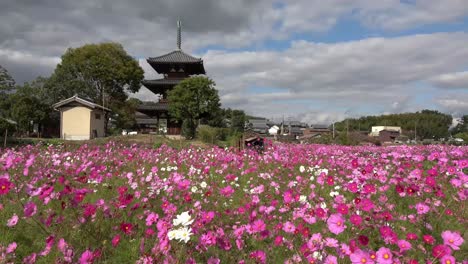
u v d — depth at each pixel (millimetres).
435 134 96812
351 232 3363
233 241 3227
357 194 4301
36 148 14117
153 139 24625
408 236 3053
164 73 47438
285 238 3326
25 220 3713
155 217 3346
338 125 110188
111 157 10430
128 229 3340
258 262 2875
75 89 47312
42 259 3004
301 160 9367
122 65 48438
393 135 79625
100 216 3555
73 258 2723
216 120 57719
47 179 5543
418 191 4348
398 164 6648
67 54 48469
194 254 2805
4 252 3008
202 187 5680
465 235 3730
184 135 36031
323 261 2580
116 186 5926
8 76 42750
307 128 109312
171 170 8352
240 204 4820
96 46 48875
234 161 8961
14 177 5125
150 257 2502
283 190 5707
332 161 8484
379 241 3127
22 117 42844
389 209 4055
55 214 3486
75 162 8711
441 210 4293
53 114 48250
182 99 37219
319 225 3639
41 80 47812
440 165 5887
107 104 48594
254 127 103938
